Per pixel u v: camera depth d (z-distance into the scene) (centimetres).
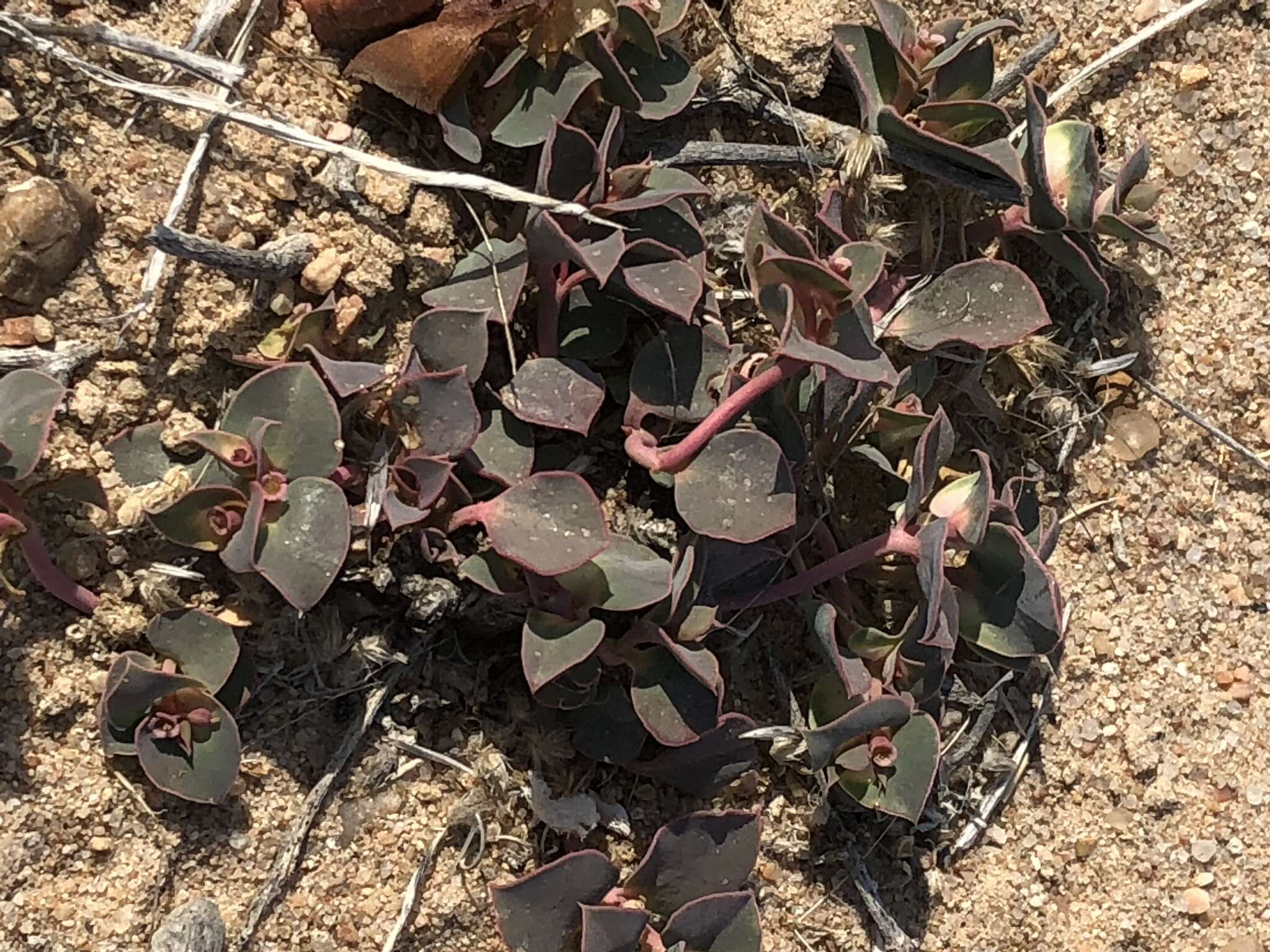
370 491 12
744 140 14
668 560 13
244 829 12
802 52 14
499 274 12
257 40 12
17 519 11
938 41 14
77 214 11
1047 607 13
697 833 12
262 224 12
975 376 14
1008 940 14
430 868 13
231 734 11
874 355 12
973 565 13
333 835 12
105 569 12
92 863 12
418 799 13
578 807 13
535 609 12
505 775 13
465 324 12
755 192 14
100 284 12
